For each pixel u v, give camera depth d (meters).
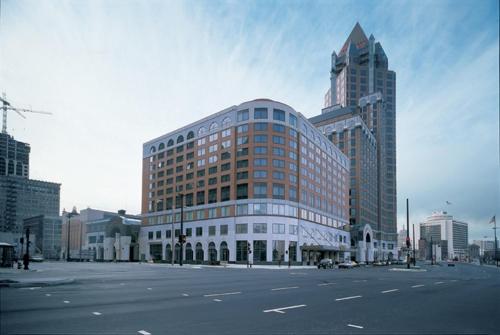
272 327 11.31
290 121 90.81
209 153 96.50
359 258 137.88
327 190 111.06
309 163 98.88
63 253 160.12
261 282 27.95
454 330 11.52
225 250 88.12
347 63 191.75
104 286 22.70
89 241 143.25
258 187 85.06
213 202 92.94
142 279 29.16
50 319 11.86
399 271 59.62
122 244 116.62
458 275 47.66
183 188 103.25
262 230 83.38
